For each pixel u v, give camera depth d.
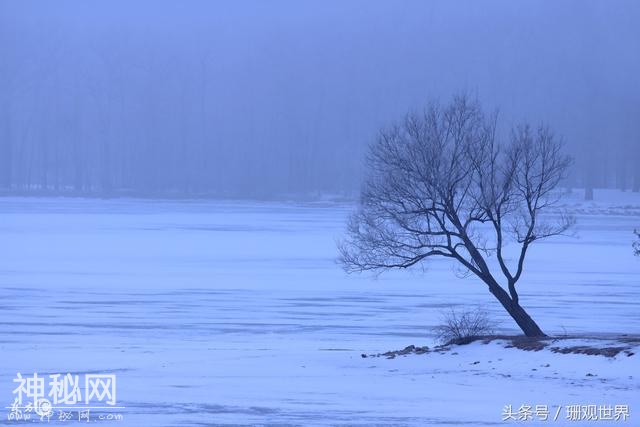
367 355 48.84
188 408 34.97
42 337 57.91
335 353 51.31
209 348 53.84
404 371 43.03
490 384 39.12
